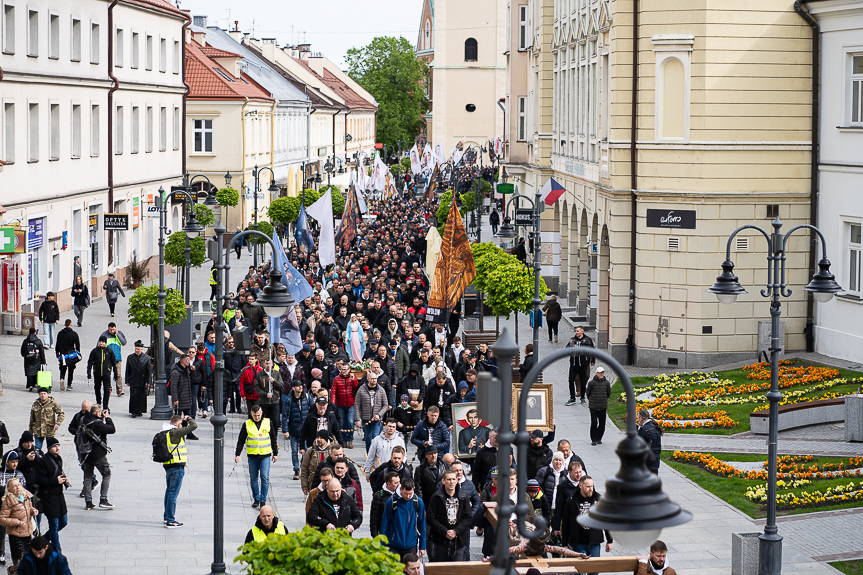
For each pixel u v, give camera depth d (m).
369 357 33.06
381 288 42.94
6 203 44.72
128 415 31.91
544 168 60.72
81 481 24.97
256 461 22.47
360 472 26.03
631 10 39.34
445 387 26.03
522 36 71.62
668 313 39.16
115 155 60.19
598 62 45.22
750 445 27.88
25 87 46.81
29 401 33.09
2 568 18.62
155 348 34.66
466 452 22.61
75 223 54.12
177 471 21.39
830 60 37.69
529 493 17.77
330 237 47.25
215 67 87.06
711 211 38.44
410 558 14.45
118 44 60.59
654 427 22.83
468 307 49.41
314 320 37.03
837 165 37.19
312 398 26.05
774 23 38.19
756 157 38.44
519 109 71.62
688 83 38.41
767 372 35.44
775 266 18.69
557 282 58.25
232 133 83.06
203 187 83.12
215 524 17.59
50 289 49.72
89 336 44.62
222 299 18.88
